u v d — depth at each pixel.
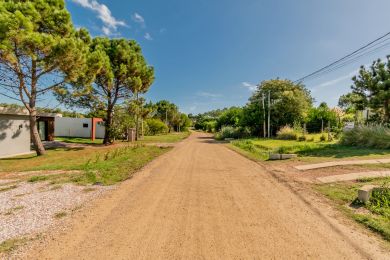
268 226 4.25
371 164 8.66
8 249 3.54
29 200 5.82
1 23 10.90
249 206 5.30
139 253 3.40
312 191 6.29
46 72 14.30
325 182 7.02
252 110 33.38
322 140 20.83
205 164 10.98
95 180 7.79
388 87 15.27
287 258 3.24
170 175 8.61
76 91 17.39
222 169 9.70
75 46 13.18
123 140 28.64
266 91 33.09
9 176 8.88
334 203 5.35
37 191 6.61
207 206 5.33
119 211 5.07
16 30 11.24
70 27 14.45
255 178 7.99
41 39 11.97
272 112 31.06
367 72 16.31
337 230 4.05
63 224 4.43
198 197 6.00
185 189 6.73
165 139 31.80
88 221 4.56
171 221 4.53
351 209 4.96
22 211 5.10
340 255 3.30
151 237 3.89
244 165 10.62
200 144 23.44
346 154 11.16
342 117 31.97
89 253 3.41
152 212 5.00
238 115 38.75
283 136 25.97
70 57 13.33
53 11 13.90
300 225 4.27
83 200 5.81
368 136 13.46
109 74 19.66
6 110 15.17
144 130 41.25
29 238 3.89
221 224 4.37
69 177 8.27
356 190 6.09
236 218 4.64
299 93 30.91
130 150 16.84
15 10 12.11
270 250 3.45
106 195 6.21
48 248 3.56
